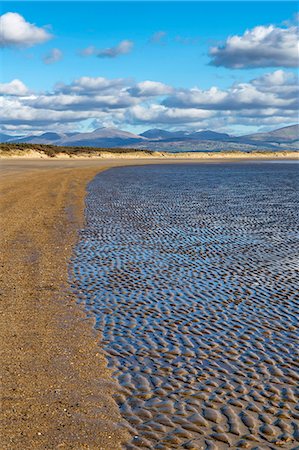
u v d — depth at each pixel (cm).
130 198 3056
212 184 4294
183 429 579
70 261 1414
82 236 1788
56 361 759
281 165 9394
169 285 1190
